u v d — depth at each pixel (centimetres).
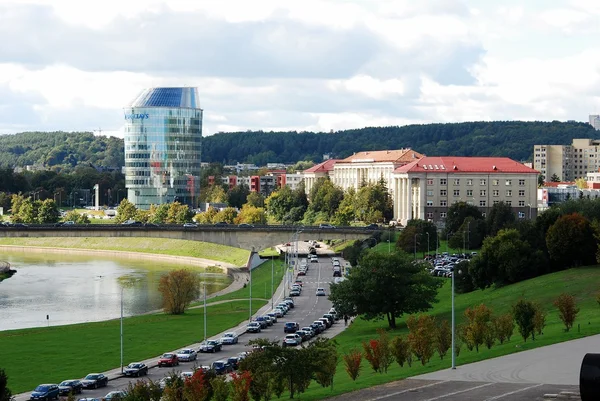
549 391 14500
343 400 14725
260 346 16700
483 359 17925
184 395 14962
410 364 18750
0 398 14550
